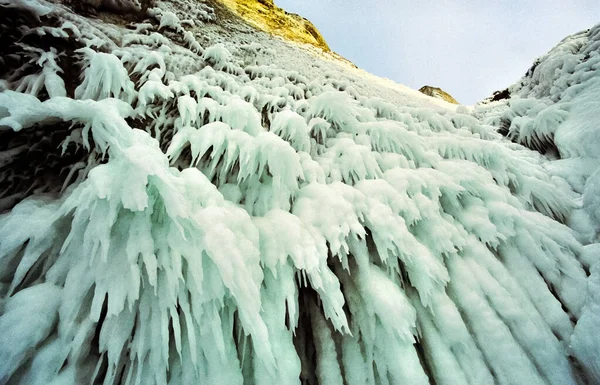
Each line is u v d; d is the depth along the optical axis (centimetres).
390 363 278
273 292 268
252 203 325
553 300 332
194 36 636
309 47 1135
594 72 702
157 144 284
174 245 218
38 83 314
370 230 353
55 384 191
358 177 399
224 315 246
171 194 220
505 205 405
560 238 390
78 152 299
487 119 924
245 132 355
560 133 606
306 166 375
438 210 386
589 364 285
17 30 346
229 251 231
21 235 217
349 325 307
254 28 955
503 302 322
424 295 316
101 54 344
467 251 365
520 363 288
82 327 207
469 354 293
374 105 623
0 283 212
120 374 223
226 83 493
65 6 464
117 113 268
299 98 564
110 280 204
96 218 206
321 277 274
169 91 378
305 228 298
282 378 241
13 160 266
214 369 228
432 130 620
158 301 220
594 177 435
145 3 619
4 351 183
